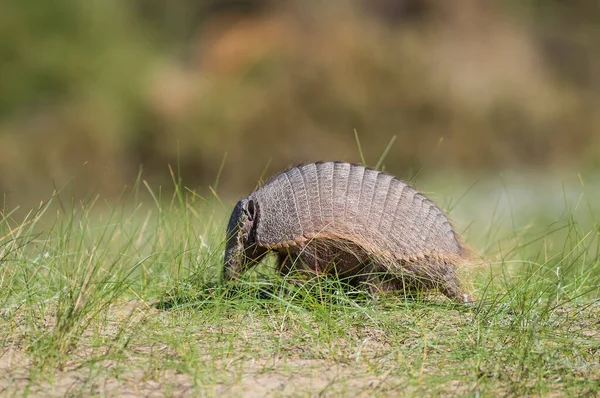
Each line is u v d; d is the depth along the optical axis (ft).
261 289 29.84
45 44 124.98
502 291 32.17
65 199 99.25
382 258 29.99
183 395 22.22
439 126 128.16
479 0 153.48
